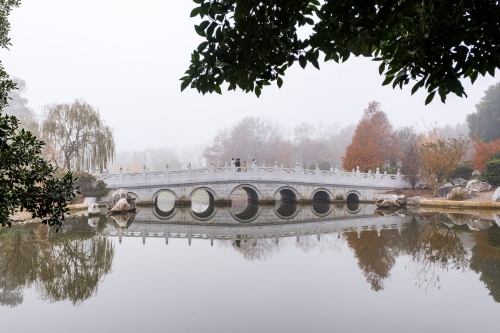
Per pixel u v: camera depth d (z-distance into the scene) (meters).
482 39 2.71
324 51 2.86
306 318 7.67
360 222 21.62
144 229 19.44
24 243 14.92
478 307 8.27
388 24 2.58
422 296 8.97
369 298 8.84
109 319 7.66
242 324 7.36
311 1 3.09
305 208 29.14
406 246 14.68
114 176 27.94
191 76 3.25
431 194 30.59
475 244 14.73
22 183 4.07
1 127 3.56
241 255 13.48
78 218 22.02
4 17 5.76
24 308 8.32
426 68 2.95
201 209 31.41
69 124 29.03
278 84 3.40
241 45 3.07
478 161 31.75
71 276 10.77
